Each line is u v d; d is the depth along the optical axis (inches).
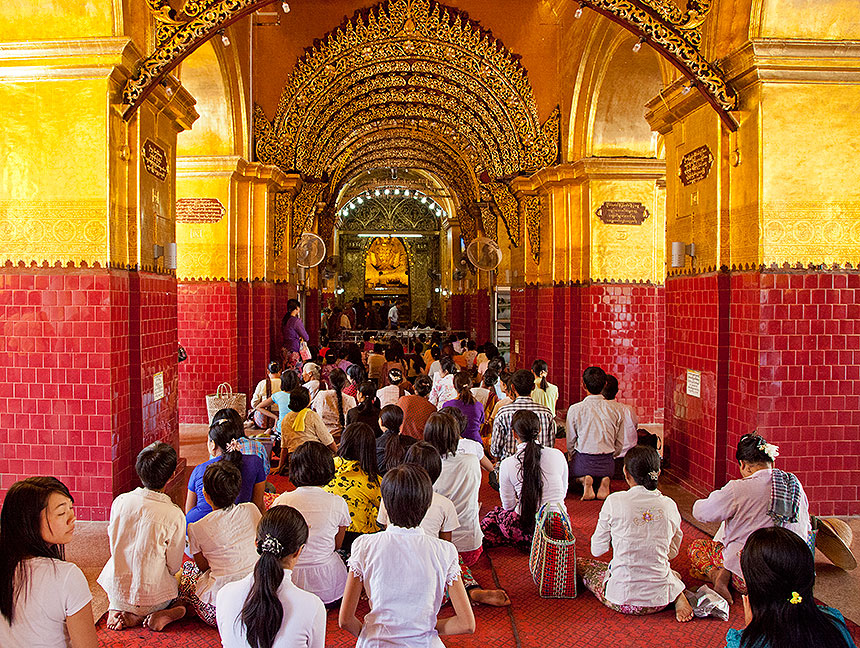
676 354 265.4
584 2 223.0
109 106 210.7
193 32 216.2
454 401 246.4
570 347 414.0
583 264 401.4
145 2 225.8
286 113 430.9
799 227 212.4
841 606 155.5
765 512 151.5
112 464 210.5
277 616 92.9
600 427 243.3
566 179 408.5
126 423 221.8
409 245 1358.3
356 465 171.5
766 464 155.1
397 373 297.6
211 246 386.6
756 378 212.2
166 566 145.6
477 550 169.9
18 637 87.4
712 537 203.3
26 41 206.4
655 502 152.8
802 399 211.6
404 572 102.1
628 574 151.6
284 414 291.4
